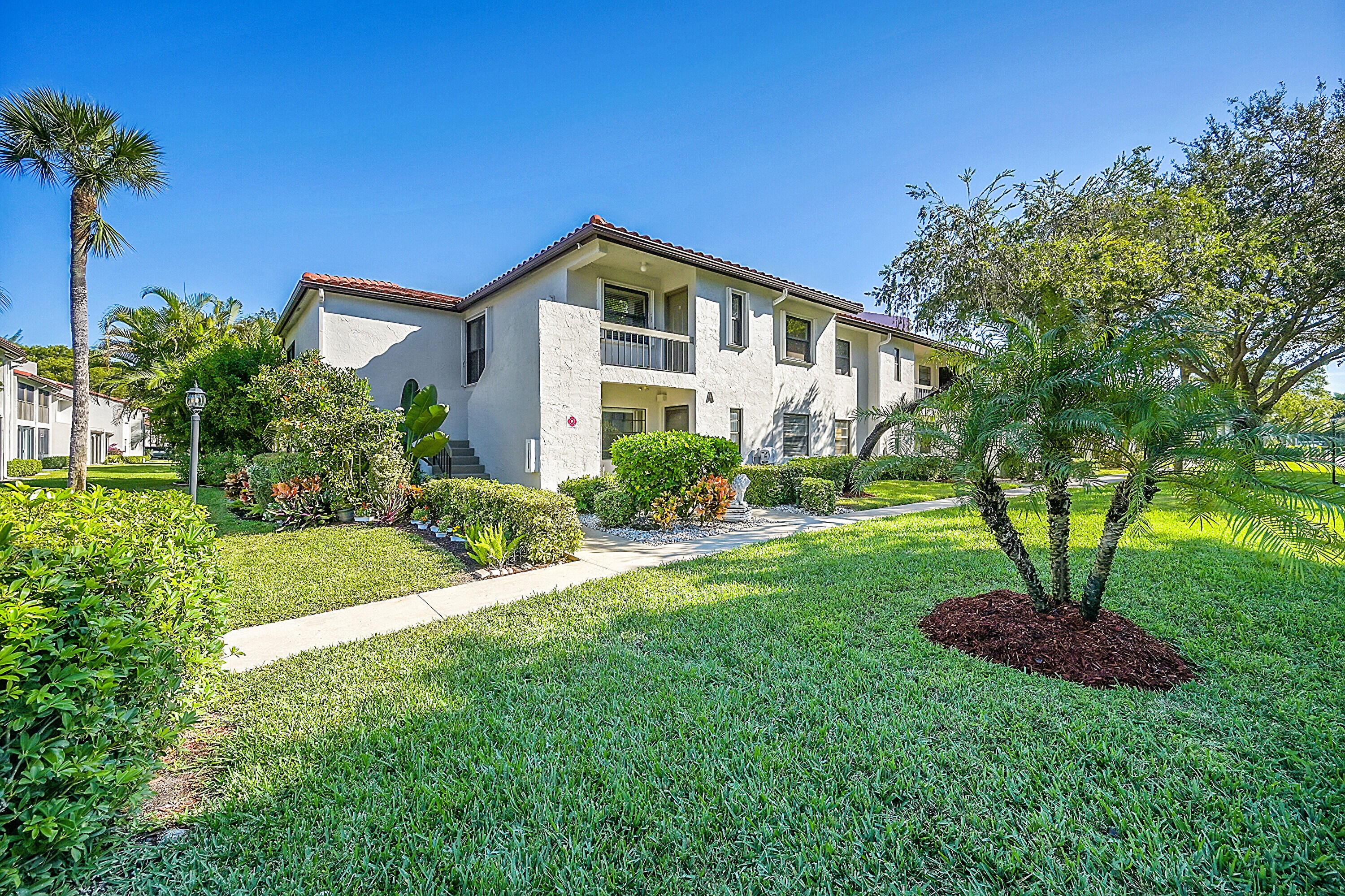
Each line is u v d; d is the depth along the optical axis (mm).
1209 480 3531
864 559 6680
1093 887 1934
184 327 25422
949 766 2607
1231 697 3180
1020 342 4145
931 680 3477
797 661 3822
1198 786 2422
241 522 10141
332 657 4066
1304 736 2770
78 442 14062
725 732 2941
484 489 7973
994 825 2242
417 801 2441
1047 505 4312
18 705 1920
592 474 12508
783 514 11328
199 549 3576
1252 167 15289
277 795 2500
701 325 13930
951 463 4359
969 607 4527
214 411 15266
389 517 9727
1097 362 3848
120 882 2010
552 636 4387
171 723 2627
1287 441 3355
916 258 14953
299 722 3119
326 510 9836
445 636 4441
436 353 15234
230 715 3215
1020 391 4059
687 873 2041
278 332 17875
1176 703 3141
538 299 11867
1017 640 3883
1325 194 14258
